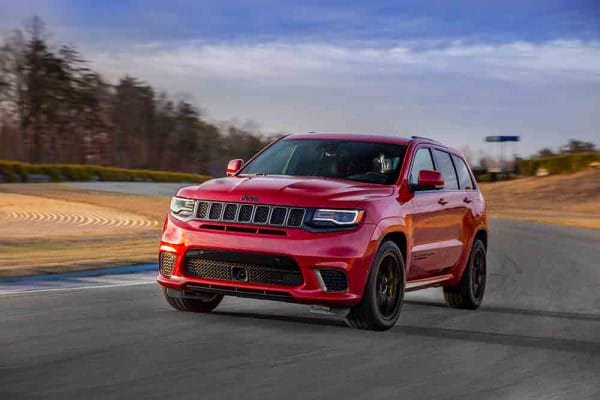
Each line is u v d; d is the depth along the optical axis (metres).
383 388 5.38
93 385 5.10
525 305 10.03
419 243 8.16
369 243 7.23
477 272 9.73
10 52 95.81
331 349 6.61
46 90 97.44
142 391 5.00
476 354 6.69
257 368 5.79
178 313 8.08
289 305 8.92
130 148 118.50
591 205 72.00
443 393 5.33
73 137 105.50
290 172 8.24
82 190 52.47
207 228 7.39
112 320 7.55
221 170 111.94
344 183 7.70
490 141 99.69
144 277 12.09
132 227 28.59
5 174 59.06
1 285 10.43
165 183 72.19
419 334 7.54
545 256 18.11
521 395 5.38
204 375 5.50
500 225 34.91
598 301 10.52
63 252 17.27
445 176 9.10
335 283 7.16
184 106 121.00
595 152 93.81
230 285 7.30
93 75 106.62
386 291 7.62
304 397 5.04
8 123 96.81
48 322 7.36
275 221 7.20
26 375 5.30
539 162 97.25
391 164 8.20
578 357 6.74
